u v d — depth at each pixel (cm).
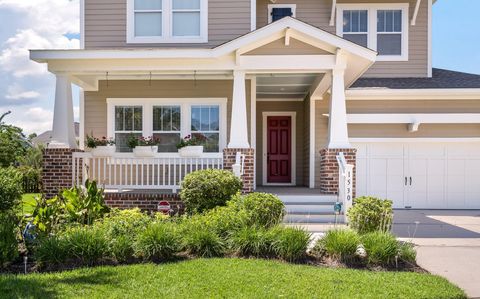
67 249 673
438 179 1603
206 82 1427
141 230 756
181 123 1423
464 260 770
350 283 595
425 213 1471
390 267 700
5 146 3106
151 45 1430
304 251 730
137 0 1443
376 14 1748
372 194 1603
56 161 1197
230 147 1162
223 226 789
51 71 1198
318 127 1593
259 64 1165
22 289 552
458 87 1584
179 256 728
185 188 1021
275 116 1797
